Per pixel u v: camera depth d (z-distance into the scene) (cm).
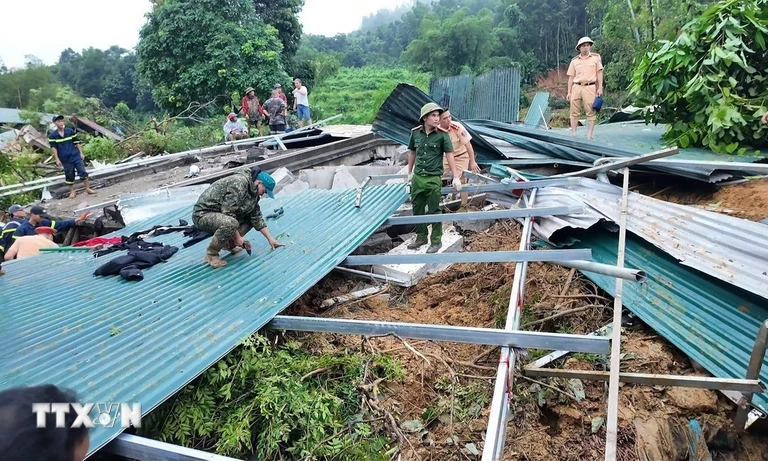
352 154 1140
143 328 363
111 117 2442
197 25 2033
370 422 311
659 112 764
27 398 139
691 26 686
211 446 287
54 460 137
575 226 466
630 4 1744
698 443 307
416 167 533
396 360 371
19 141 1556
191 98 2086
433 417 323
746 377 294
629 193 520
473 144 746
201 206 465
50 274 526
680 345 347
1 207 1007
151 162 1175
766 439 313
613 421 239
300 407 289
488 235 598
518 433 316
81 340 351
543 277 463
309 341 389
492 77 1541
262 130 1662
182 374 298
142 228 692
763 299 344
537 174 698
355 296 487
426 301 484
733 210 495
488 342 303
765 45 655
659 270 413
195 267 489
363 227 553
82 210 854
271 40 2153
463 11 3978
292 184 836
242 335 345
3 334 371
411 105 719
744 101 647
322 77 3962
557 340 285
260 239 561
